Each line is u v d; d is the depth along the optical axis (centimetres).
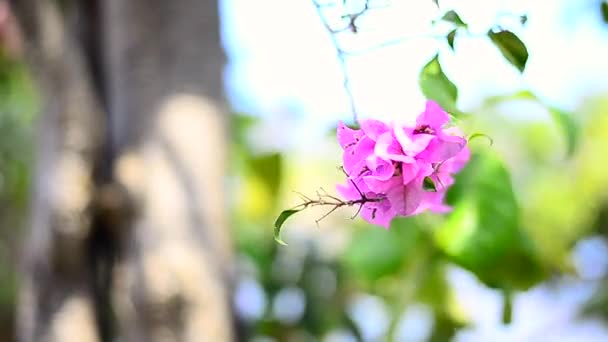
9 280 218
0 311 223
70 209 139
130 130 142
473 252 141
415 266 157
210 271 139
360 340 194
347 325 194
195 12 145
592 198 255
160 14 144
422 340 190
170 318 137
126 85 143
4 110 216
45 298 141
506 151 275
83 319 141
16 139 215
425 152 109
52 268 141
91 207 140
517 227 142
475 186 142
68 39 142
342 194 112
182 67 143
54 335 141
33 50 141
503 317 147
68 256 140
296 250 199
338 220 204
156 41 144
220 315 139
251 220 201
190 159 141
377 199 110
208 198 141
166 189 140
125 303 141
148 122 142
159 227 139
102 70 148
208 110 143
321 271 197
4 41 174
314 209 226
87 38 149
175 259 138
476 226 142
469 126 144
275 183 190
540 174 274
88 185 140
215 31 146
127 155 141
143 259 138
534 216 220
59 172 140
